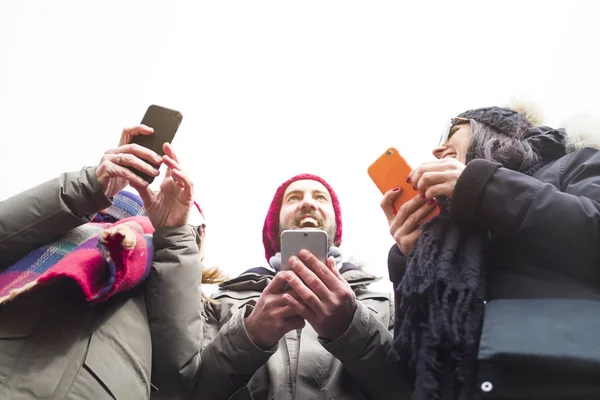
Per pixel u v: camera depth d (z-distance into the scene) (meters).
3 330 1.60
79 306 1.68
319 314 1.83
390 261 1.83
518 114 1.98
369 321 1.89
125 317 1.73
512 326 1.38
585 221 1.45
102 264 1.65
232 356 1.89
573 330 1.32
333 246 2.86
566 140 1.84
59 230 1.76
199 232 2.15
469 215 1.58
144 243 1.82
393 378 1.87
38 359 1.56
